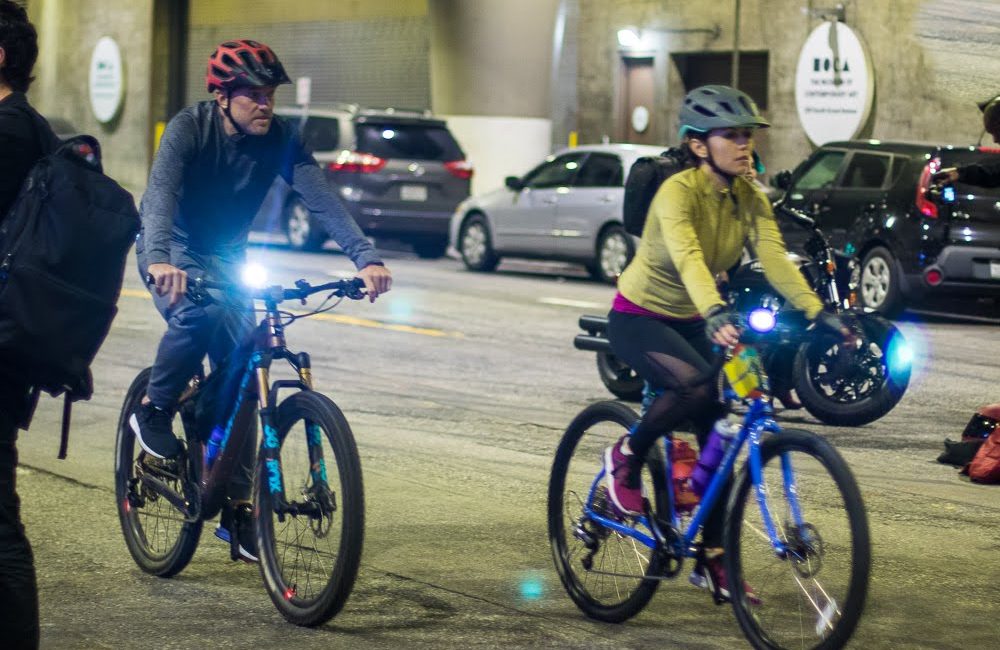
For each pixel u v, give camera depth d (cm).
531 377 2209
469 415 1891
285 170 1086
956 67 4650
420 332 2708
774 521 930
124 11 7869
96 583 1135
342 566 977
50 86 8394
